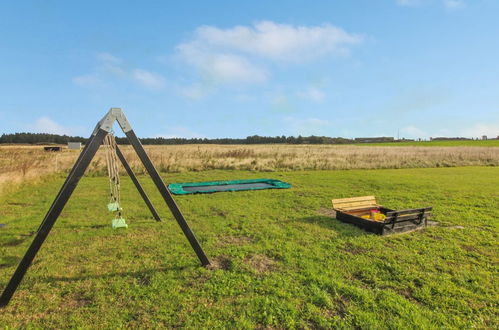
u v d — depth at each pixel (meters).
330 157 24.59
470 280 3.95
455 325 2.98
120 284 3.83
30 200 9.70
